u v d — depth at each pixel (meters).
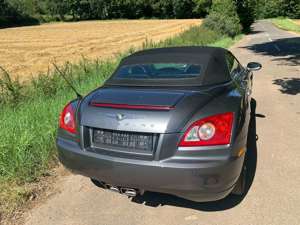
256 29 48.66
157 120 2.69
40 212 3.25
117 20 106.56
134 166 2.72
